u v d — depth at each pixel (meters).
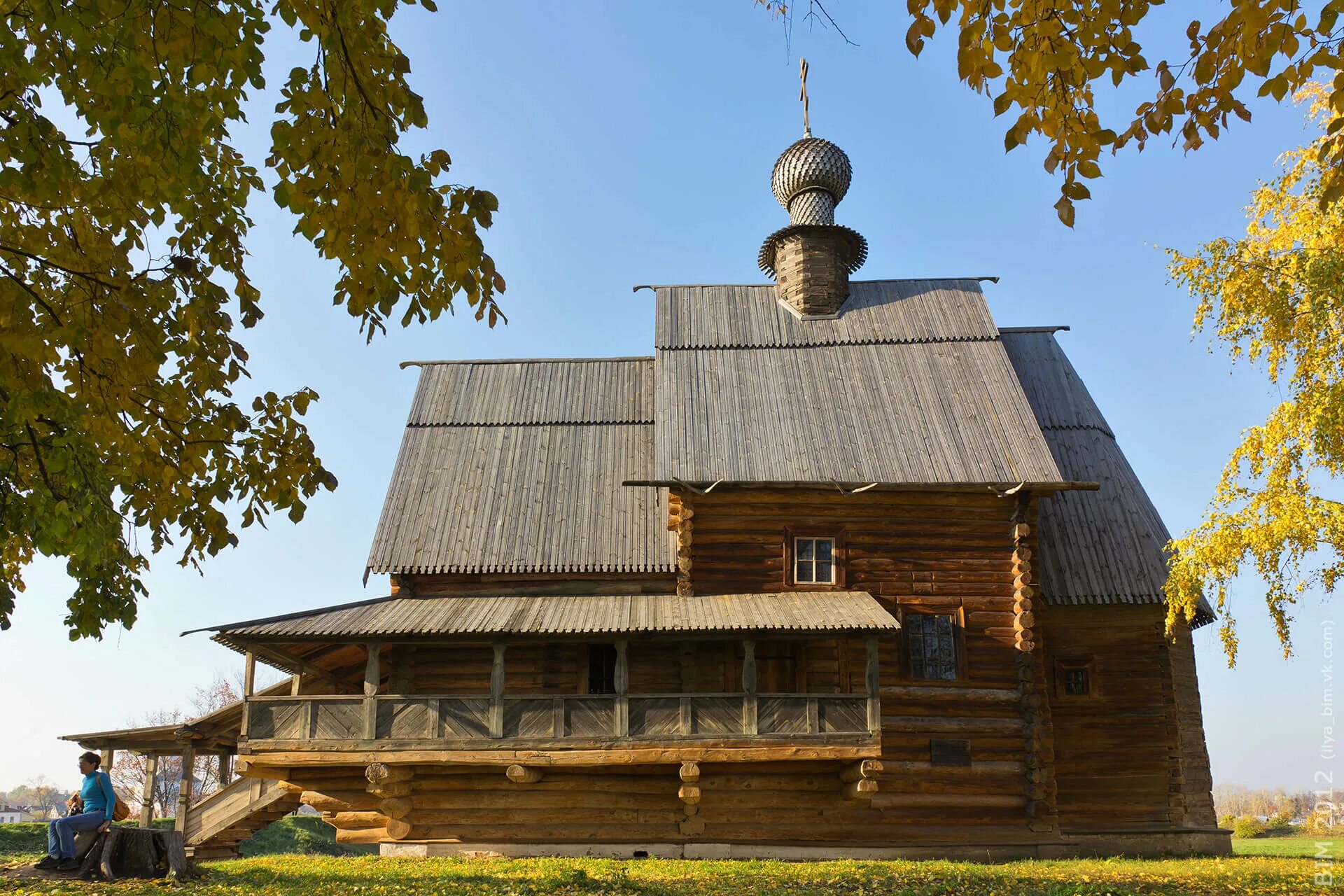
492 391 29.09
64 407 8.23
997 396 25.75
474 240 7.92
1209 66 6.77
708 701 20.12
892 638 22.56
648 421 28.05
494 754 19.80
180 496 9.55
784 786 21.53
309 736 19.88
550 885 15.17
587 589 24.16
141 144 7.84
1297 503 17.41
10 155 7.84
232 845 23.84
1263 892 14.91
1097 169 7.12
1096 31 6.67
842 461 23.84
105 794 15.55
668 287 30.09
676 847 21.31
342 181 7.66
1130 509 26.28
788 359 27.25
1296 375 17.77
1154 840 23.41
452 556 24.22
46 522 8.19
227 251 9.18
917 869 18.00
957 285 29.56
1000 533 23.41
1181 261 18.62
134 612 9.06
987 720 22.25
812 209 29.69
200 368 9.40
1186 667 26.97
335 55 7.47
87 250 9.20
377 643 20.19
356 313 8.39
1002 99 7.08
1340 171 6.80
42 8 7.10
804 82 31.30
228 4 7.45
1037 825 21.69
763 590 22.91
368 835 21.72
